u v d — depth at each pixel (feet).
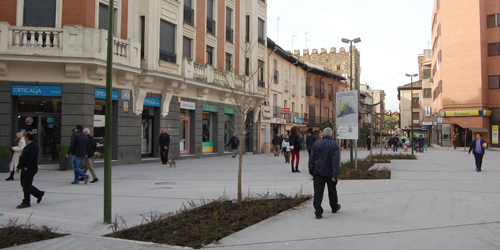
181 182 39.93
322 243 17.81
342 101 50.49
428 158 85.97
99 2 57.31
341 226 20.97
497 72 148.05
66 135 52.39
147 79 63.82
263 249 17.02
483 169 55.47
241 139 27.02
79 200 28.68
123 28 62.18
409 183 38.37
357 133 49.06
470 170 53.93
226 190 33.91
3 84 51.75
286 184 38.17
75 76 52.60
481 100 146.82
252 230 20.27
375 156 87.71
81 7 54.39
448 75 155.12
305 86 163.73
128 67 58.44
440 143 164.45
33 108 53.78
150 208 25.85
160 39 68.33
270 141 124.26
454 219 22.48
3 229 19.47
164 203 27.58
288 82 143.43
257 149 110.52
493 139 149.38
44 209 25.48
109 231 20.15
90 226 21.11
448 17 155.94
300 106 156.97
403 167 59.16
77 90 53.01
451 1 155.02
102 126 57.57
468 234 19.20
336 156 23.06
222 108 92.07
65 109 52.54
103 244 17.92
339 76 192.75
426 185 36.88
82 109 53.01
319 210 22.82
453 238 18.48
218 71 85.97
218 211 23.63
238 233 19.70
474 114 147.43
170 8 69.92
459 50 152.35
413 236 18.86
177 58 71.56
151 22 65.00
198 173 49.67
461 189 34.30
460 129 159.43
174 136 73.77
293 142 50.98
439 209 25.41
